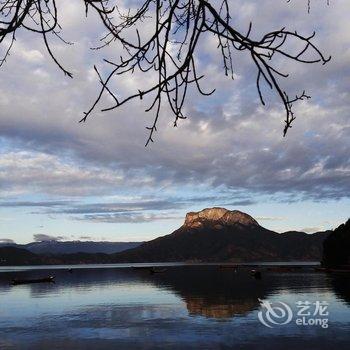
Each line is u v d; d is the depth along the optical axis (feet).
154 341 95.40
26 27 6.67
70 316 138.00
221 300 174.09
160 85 7.11
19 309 158.92
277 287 230.07
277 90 6.94
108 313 143.84
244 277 347.36
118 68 6.97
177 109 7.37
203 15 6.79
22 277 443.32
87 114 6.98
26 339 100.17
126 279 372.17
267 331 102.68
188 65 6.97
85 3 6.75
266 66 6.82
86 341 96.89
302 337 94.79
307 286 229.45
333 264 392.06
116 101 7.00
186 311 143.23
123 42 6.95
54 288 271.28
